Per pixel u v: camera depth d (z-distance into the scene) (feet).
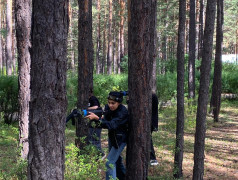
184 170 19.24
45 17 6.97
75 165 11.53
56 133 7.38
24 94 17.66
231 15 110.01
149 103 11.89
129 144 12.21
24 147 17.21
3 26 132.26
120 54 103.30
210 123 36.96
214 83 39.65
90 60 17.95
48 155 7.31
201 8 66.28
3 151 20.36
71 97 31.94
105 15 125.29
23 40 17.48
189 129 32.63
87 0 17.42
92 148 12.98
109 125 11.64
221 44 39.06
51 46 7.06
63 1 7.15
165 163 19.10
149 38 11.47
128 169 12.32
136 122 11.82
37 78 7.13
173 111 39.32
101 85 47.29
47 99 7.16
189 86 44.96
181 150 16.22
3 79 32.50
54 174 7.44
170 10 80.43
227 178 18.35
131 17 11.39
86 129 16.85
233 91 63.31
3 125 29.78
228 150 24.85
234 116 42.83
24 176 12.45
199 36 74.49
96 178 11.92
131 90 11.83
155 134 22.76
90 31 17.90
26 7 17.22
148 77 11.66
